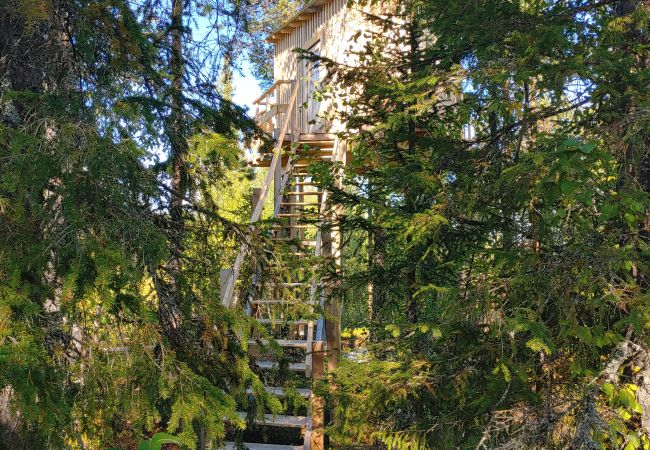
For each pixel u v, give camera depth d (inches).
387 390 183.8
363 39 414.6
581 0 199.0
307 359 257.6
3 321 101.3
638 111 147.9
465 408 176.2
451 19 201.9
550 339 140.9
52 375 109.0
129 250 124.8
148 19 246.5
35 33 145.4
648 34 170.2
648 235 169.8
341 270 265.3
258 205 286.0
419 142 232.1
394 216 204.2
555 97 175.2
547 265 156.3
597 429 138.6
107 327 130.0
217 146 152.7
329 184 261.0
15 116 138.7
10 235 114.9
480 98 189.9
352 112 278.1
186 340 149.9
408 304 244.7
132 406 124.3
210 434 122.9
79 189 118.4
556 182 138.9
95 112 133.9
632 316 137.0
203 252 173.6
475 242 223.6
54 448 111.0
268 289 173.8
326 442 251.1
